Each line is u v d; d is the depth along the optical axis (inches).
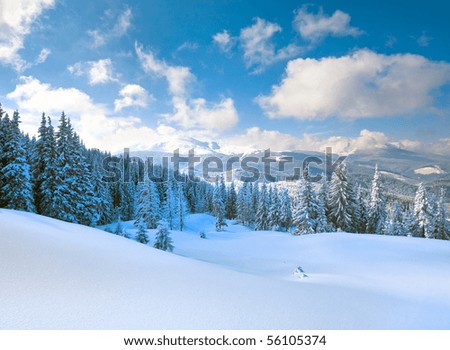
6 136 1109.7
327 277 480.7
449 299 335.6
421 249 886.4
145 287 253.6
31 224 454.3
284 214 2240.4
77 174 1344.7
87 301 205.9
